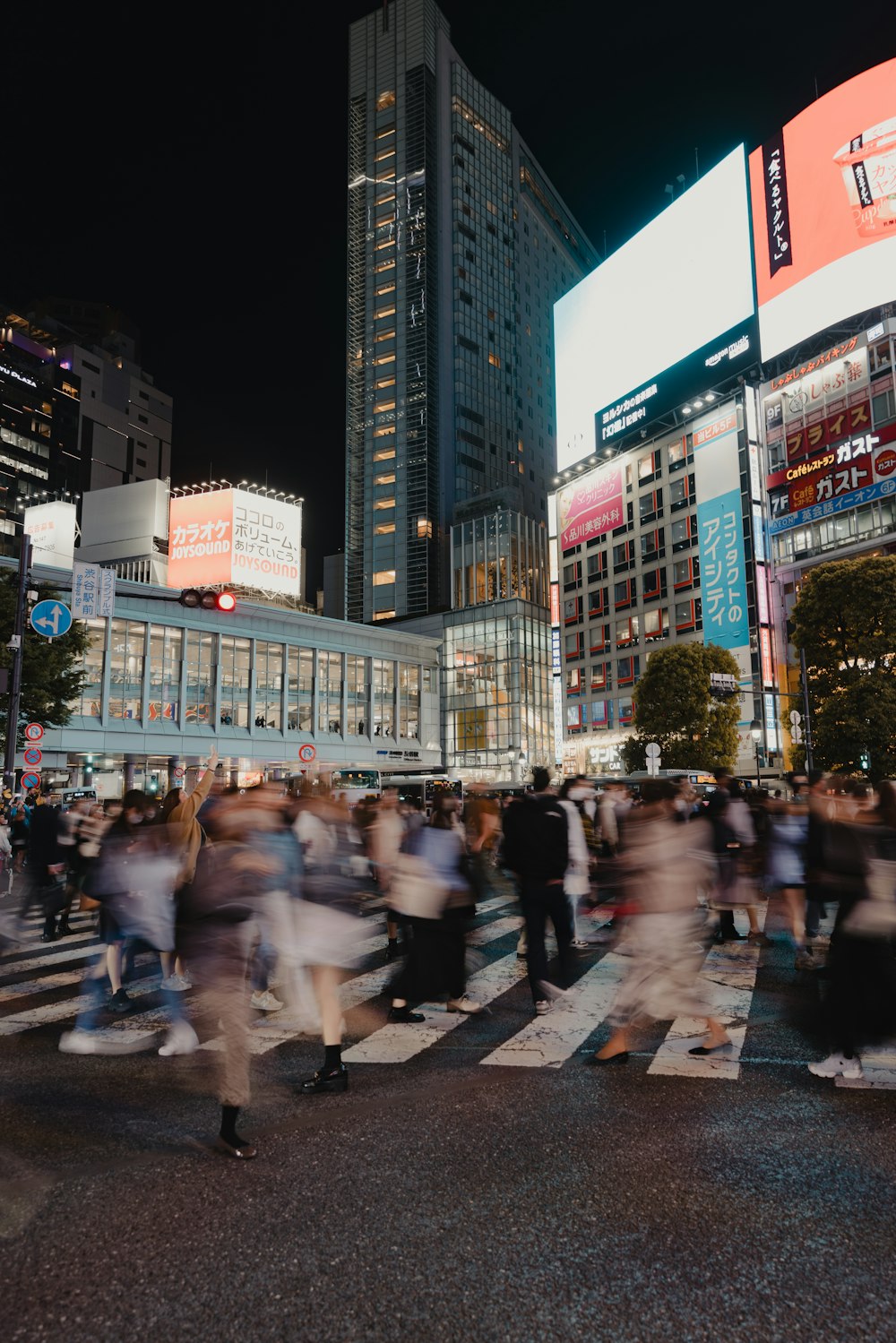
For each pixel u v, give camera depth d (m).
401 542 84.38
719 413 54.47
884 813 5.32
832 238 47.09
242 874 4.28
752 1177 3.78
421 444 85.38
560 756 66.75
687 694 40.47
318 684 60.66
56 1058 5.93
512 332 100.69
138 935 6.53
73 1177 3.85
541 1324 2.68
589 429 65.69
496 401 95.94
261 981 7.17
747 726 48.91
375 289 91.81
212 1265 3.05
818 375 48.06
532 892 7.13
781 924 11.57
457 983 6.70
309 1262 3.06
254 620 56.97
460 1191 3.65
